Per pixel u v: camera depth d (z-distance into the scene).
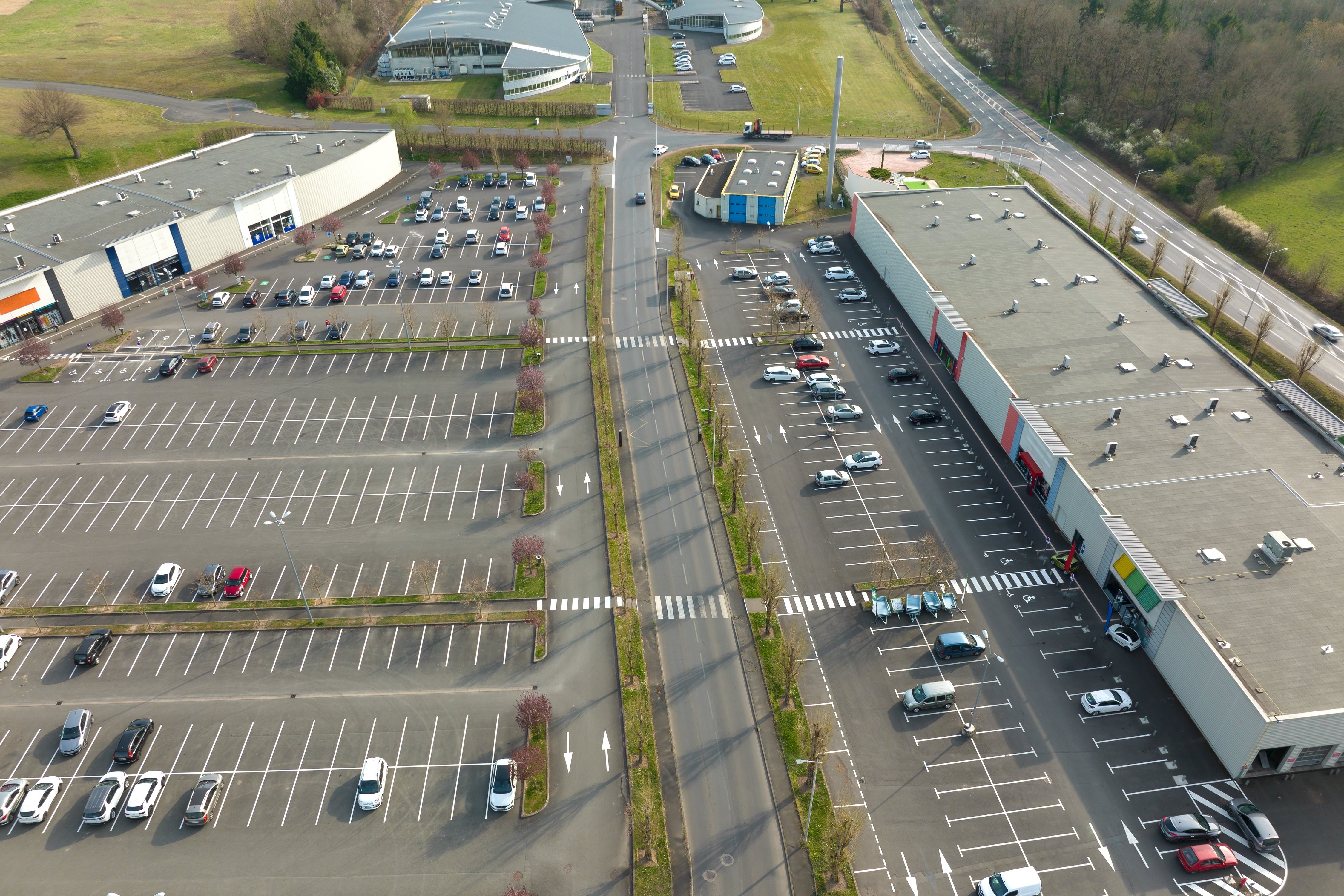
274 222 165.75
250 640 89.69
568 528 102.62
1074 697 83.38
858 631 90.25
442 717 82.06
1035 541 99.75
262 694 84.50
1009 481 108.06
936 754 78.75
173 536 101.94
